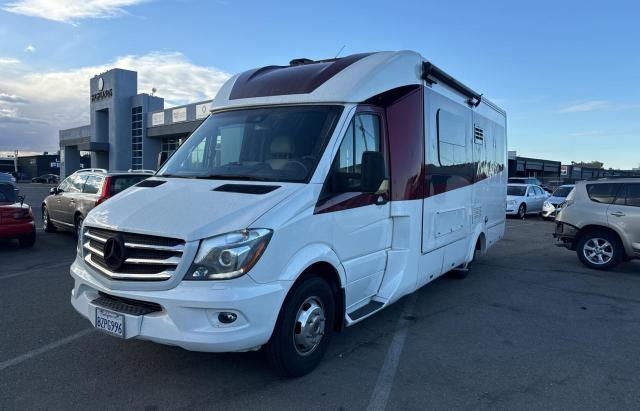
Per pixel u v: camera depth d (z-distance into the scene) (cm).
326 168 412
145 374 411
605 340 525
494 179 886
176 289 342
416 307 641
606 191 918
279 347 382
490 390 399
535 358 470
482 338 523
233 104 505
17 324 533
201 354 452
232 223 349
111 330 368
